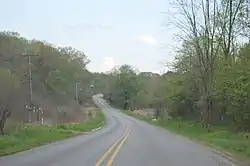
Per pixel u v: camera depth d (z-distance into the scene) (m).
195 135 38.16
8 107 47.19
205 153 21.33
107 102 182.75
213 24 40.25
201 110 51.47
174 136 39.44
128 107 162.88
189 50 47.25
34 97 80.31
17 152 21.33
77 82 123.50
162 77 76.25
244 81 24.92
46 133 36.34
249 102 26.31
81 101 145.88
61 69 103.06
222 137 32.34
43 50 96.38
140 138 35.91
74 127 58.16
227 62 33.94
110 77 181.00
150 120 93.19
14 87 50.56
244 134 29.34
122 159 17.88
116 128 65.00
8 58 77.75
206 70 41.81
